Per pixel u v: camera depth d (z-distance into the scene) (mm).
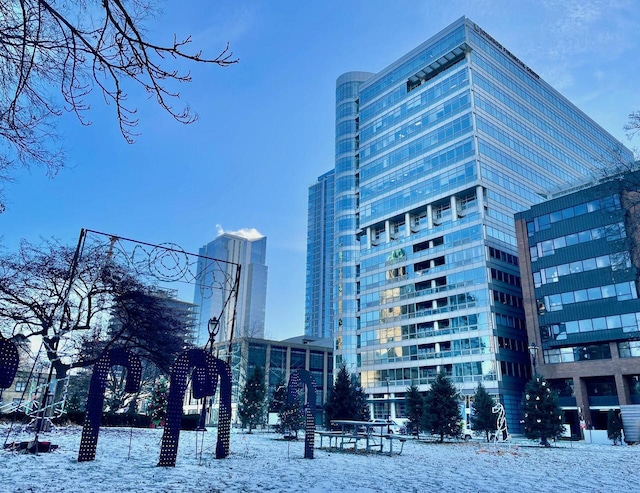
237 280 23453
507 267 64438
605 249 49125
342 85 96875
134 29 4270
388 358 71438
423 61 78188
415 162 75500
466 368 60062
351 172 90375
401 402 67812
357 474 12055
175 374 12336
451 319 63875
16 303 24156
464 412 55031
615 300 47562
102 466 10719
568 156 83625
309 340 119812
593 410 48312
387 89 84812
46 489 7414
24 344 23375
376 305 76312
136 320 29031
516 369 59469
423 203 72250
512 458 19719
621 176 35188
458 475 12656
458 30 72938
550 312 52688
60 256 24797
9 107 4578
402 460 17234
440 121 72875
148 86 4637
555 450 27297
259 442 25922
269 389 87750
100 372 12070
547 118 81688
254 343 93375
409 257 72938
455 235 66500
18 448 12867
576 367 49062
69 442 16234
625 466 16641
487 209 64688
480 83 70438
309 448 16625
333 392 32031
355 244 86375
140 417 37000
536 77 82688
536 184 74000
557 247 53594
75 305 24578
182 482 9047
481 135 67375
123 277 27281
